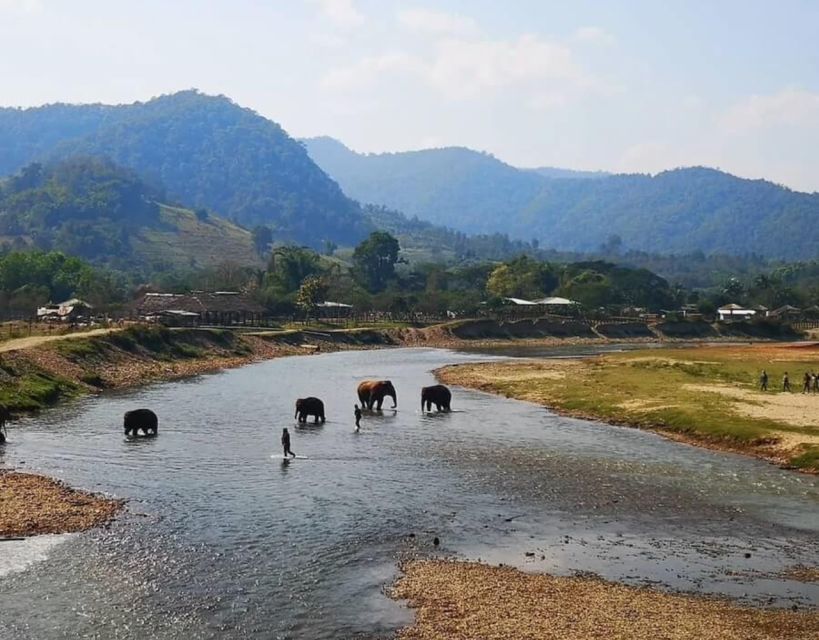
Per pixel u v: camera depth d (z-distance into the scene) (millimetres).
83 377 72188
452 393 75812
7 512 31406
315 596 24703
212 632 22141
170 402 65188
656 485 39406
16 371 64188
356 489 37500
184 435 50125
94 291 173625
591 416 60875
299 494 36281
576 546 30141
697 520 33656
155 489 36531
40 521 30688
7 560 27000
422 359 121938
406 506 34875
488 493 37406
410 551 29078
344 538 30266
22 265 182625
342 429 54125
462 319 193750
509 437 51844
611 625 22797
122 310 146875
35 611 23234
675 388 72750
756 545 30547
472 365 105625
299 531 30953
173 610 23500
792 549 30109
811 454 44375
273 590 25109
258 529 31031
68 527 30359
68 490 35312
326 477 39688
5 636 21641
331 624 22750
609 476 41156
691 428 53500
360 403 68062
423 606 24047
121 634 21906
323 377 89875
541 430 54719
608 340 184625
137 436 49281
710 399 64812
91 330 99000
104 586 25141
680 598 25141
